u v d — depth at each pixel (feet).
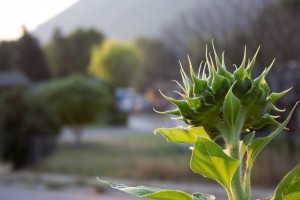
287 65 58.54
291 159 55.57
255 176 55.72
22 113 78.74
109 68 203.72
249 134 4.79
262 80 4.71
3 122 77.92
